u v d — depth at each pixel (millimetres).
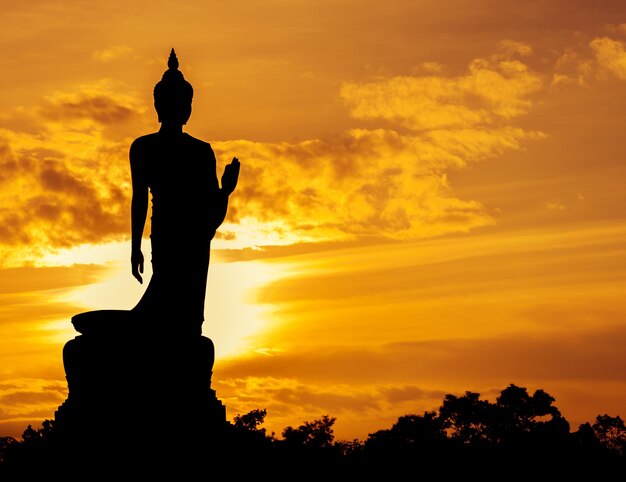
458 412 85375
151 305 51062
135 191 51750
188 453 49719
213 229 52000
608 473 84375
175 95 52031
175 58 52625
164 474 49344
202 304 51750
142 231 51688
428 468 78250
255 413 80312
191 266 51438
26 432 64625
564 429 86438
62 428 50156
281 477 53250
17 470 50562
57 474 49625
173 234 51406
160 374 50188
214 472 49875
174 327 50844
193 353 50719
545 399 86375
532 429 85812
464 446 81062
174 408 50062
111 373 50125
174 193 51469
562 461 84562
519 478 82062
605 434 87875
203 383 51031
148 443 49625
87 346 50219
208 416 50594
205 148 52219
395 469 76438
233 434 51531
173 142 51812
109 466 49344
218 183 52906
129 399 50031
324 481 56688
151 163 51562
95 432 49750
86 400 50156
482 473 80812
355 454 74312
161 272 51406
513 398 85812
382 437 77812
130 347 50125
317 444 71375
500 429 85500
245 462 51156
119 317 50594
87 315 50656
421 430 80062
